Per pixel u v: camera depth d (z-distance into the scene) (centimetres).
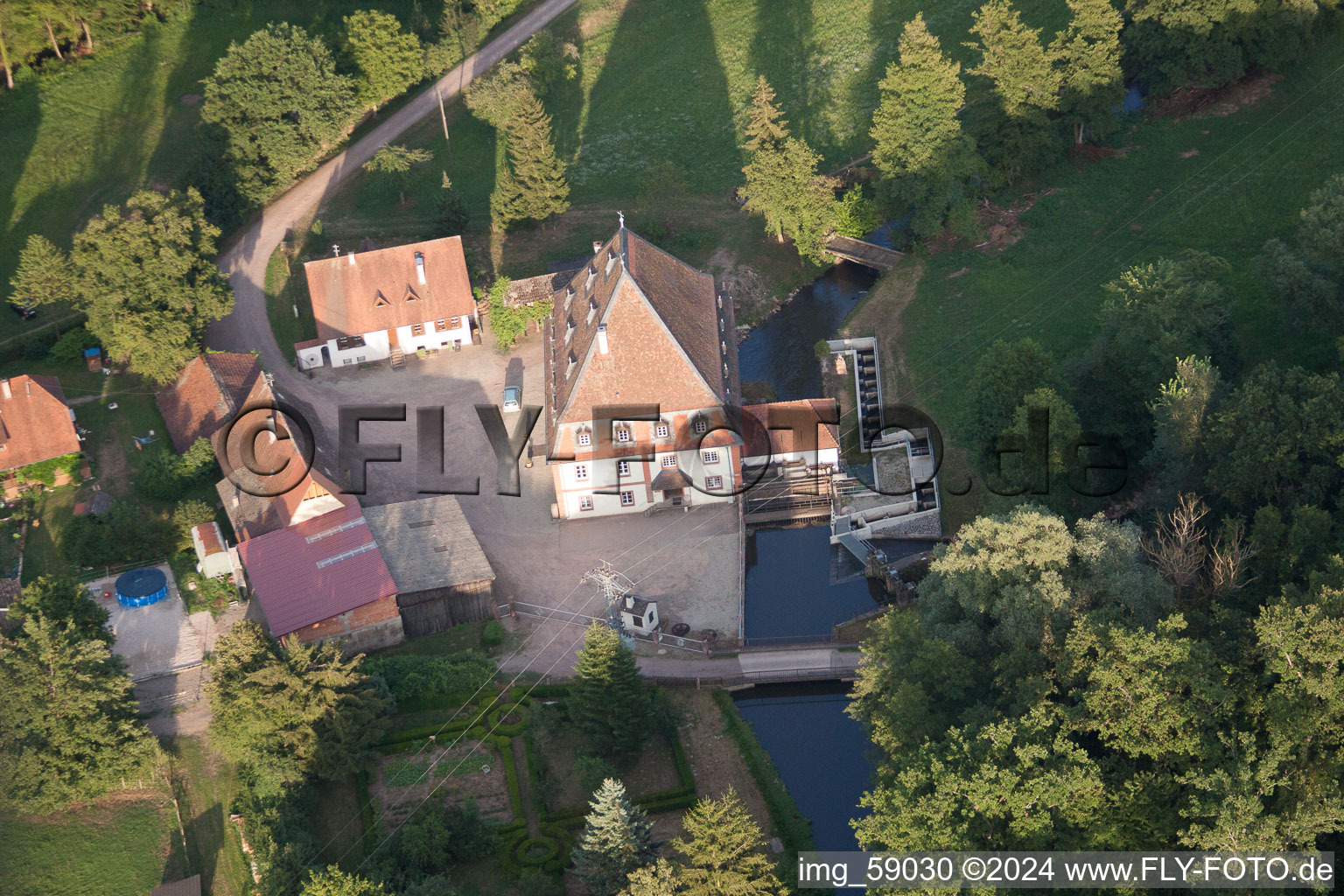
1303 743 5325
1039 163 11350
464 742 7319
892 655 6406
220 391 9838
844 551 8800
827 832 6844
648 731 7194
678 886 5716
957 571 6581
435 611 8250
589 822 6094
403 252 10981
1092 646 5847
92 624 7556
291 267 11962
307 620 7838
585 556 8875
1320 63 11131
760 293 11462
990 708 6103
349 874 6119
